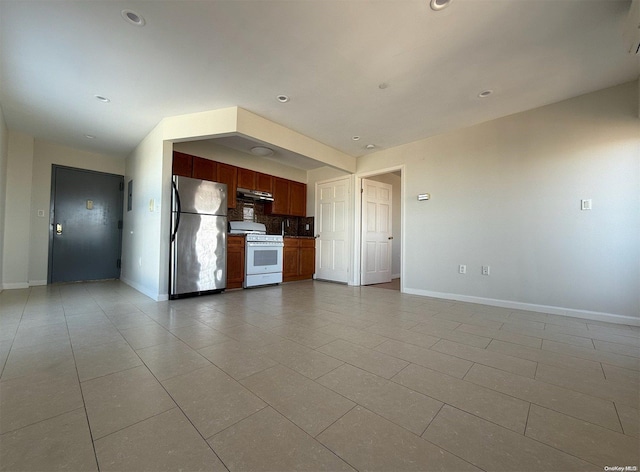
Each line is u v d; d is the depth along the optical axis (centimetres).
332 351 186
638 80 245
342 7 170
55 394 130
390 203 554
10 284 386
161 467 89
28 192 396
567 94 273
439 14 175
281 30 189
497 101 287
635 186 249
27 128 367
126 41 200
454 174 363
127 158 484
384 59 220
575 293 276
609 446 100
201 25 184
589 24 182
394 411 121
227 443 100
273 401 127
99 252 470
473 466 91
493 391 138
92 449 96
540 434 107
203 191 363
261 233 483
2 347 185
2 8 169
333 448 98
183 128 319
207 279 367
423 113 314
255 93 272
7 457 92
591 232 269
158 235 333
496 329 235
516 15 175
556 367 164
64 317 257
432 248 382
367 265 505
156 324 241
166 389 136
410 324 249
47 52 211
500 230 324
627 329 237
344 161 459
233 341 203
